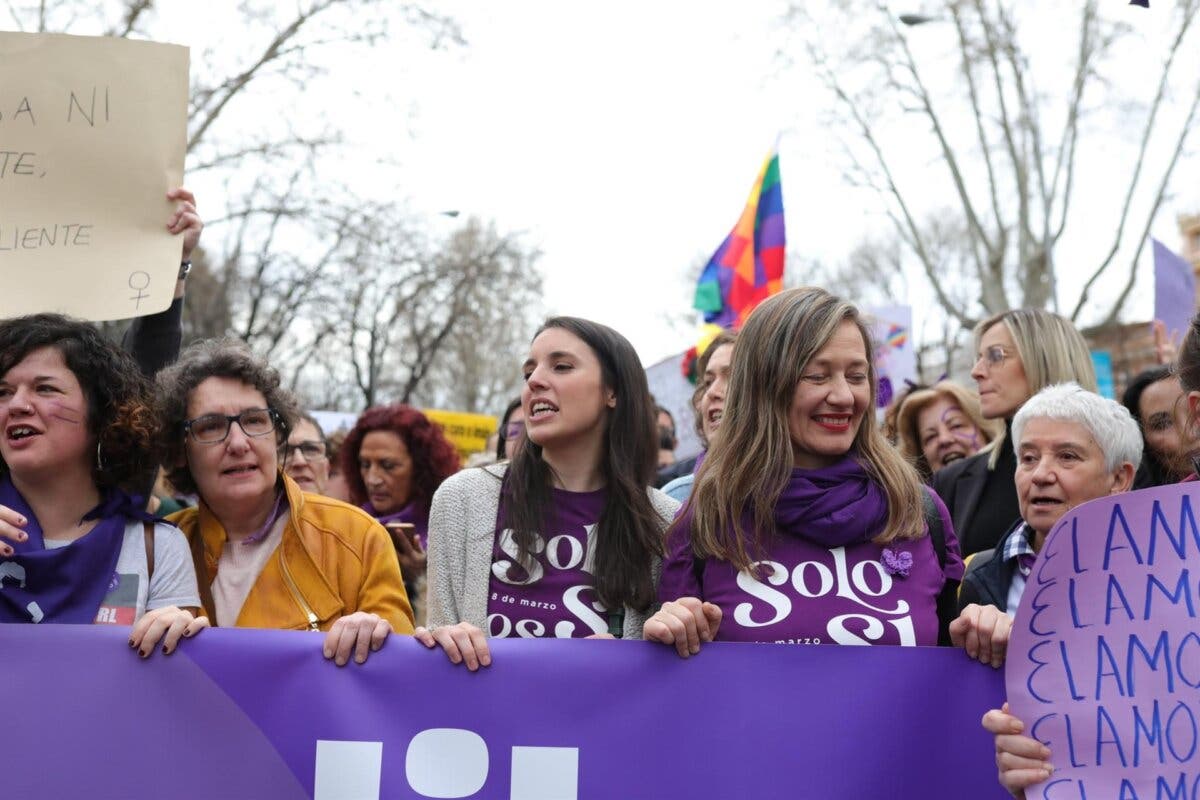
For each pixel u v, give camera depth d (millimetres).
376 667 2850
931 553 3021
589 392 3340
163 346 3602
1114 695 2488
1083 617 2539
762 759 2795
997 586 3461
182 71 3494
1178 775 2408
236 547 3340
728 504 2980
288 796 2787
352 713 2822
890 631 2869
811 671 2820
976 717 2791
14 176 3373
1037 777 2492
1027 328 4625
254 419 3299
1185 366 2896
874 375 3135
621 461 3328
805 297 3113
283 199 18891
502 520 3305
